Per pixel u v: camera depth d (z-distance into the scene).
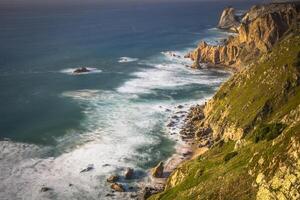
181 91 129.50
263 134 54.06
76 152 83.12
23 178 71.50
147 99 120.62
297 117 50.47
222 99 96.88
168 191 58.88
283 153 35.88
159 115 106.06
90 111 109.25
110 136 91.69
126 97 122.56
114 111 109.19
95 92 128.12
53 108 111.44
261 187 36.00
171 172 75.25
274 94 75.75
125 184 71.12
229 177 45.12
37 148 84.69
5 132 93.12
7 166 75.81
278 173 34.56
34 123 99.19
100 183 71.12
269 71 84.44
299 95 65.69
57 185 69.81
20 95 123.94
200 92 128.25
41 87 133.88
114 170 75.88
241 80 95.56
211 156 68.50
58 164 77.56
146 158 81.00
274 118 65.81
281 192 33.22
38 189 68.19
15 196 65.75
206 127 93.25
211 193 44.72
